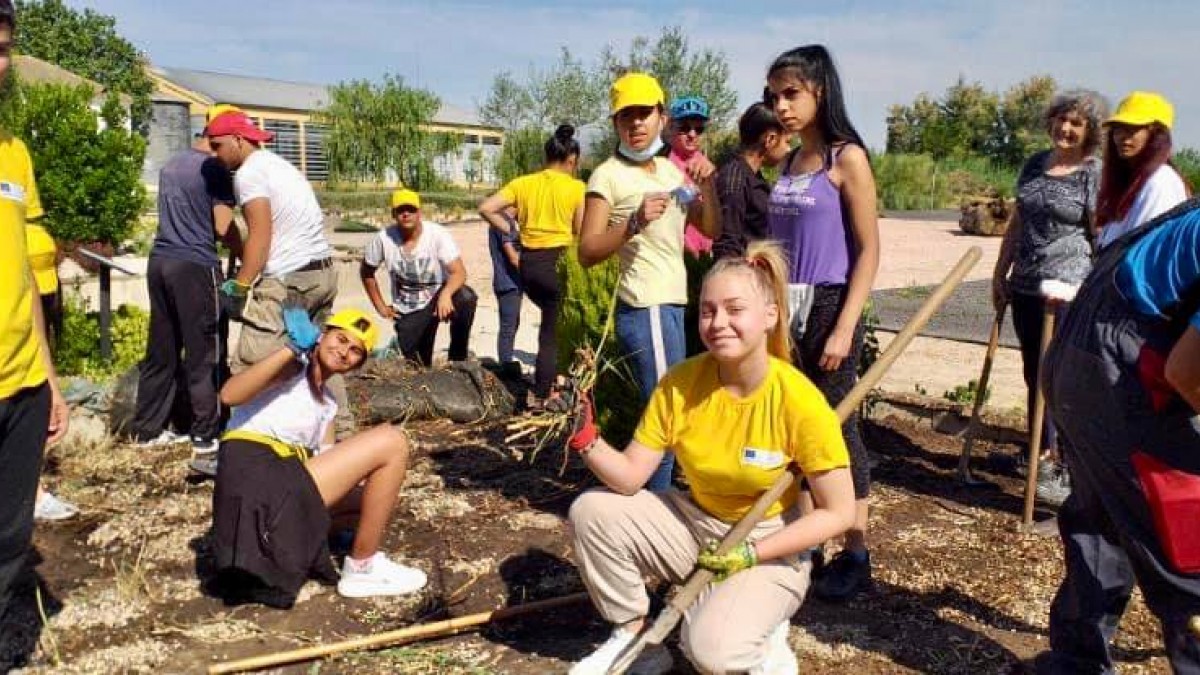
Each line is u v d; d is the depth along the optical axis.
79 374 7.82
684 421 3.45
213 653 3.81
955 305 13.75
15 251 3.34
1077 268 5.39
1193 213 2.90
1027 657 3.86
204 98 52.12
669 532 3.50
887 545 4.94
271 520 4.03
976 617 4.19
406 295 7.98
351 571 4.27
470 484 5.73
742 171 5.57
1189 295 2.83
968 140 64.19
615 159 4.45
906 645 3.93
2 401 3.31
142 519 5.06
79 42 48.75
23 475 3.45
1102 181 4.82
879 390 7.82
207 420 5.88
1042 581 4.55
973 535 5.11
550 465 6.07
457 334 8.24
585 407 3.44
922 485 5.90
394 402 6.99
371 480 4.17
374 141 43.50
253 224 5.66
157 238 5.95
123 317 8.49
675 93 34.53
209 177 5.96
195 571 4.50
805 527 3.23
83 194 8.29
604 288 5.21
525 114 41.78
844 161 4.03
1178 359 2.69
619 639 3.57
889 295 14.80
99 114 8.82
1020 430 6.75
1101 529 3.33
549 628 4.03
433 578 4.46
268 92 58.09
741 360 3.26
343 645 3.76
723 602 3.26
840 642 3.93
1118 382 2.95
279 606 4.18
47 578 4.42
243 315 5.75
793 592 3.34
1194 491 2.88
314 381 4.28
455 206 33.84
